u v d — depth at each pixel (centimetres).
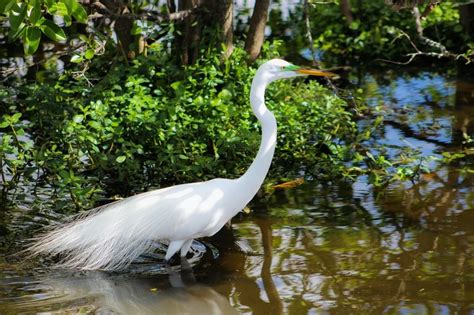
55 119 1170
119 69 1256
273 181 1116
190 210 859
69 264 873
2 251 902
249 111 1194
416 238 938
